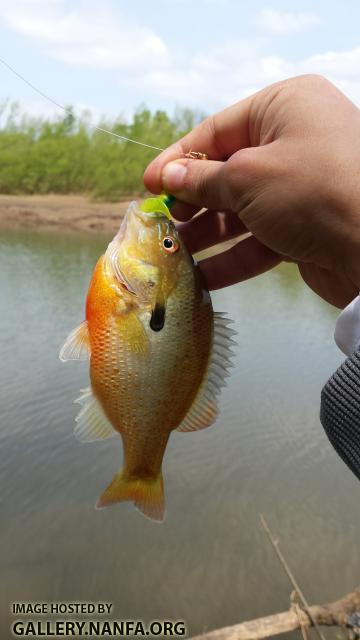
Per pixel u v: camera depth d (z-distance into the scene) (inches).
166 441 9.3
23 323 58.0
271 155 8.2
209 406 9.4
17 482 31.1
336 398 7.1
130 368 9.0
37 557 26.4
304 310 71.1
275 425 38.9
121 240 9.2
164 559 26.7
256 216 8.6
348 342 8.4
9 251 103.5
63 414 38.1
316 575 25.9
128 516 29.5
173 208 11.2
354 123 8.0
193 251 12.2
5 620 23.1
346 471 34.2
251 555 27.1
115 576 25.5
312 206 8.0
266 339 57.6
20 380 42.9
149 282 9.0
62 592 24.6
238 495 31.5
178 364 9.2
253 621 19.4
